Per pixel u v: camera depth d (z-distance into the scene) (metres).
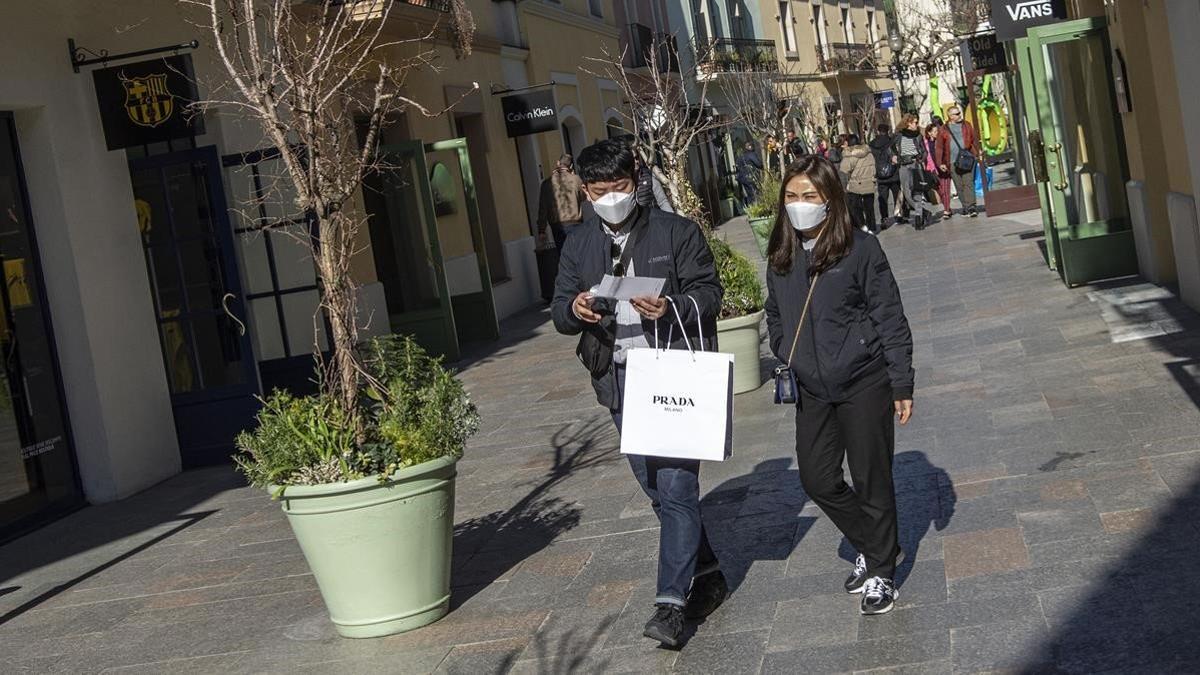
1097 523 5.61
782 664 4.71
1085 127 12.35
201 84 10.30
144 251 10.67
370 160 10.82
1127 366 8.59
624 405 4.95
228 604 6.64
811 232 4.98
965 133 22.66
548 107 21.12
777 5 43.59
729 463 7.84
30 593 7.47
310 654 5.66
